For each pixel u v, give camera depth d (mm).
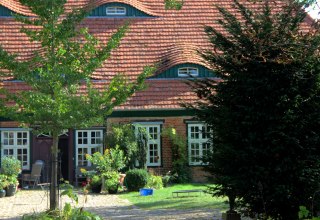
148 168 27891
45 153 27906
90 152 27984
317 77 12820
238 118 12961
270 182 12602
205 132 14008
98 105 15742
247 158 12719
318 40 12883
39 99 14859
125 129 27094
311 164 12594
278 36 12875
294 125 12641
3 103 15719
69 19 15891
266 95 12820
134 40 30078
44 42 15758
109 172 24984
